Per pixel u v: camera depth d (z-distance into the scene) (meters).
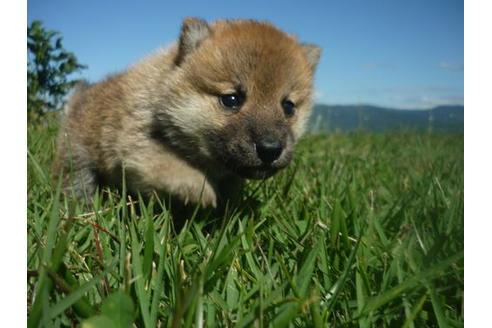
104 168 0.26
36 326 0.13
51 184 0.25
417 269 0.17
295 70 0.24
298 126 0.25
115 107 0.26
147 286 0.16
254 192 0.27
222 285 0.16
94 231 0.18
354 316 0.15
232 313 0.15
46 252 0.15
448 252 0.18
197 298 0.14
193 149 0.24
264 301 0.14
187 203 0.24
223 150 0.23
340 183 0.29
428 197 0.26
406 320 0.14
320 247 0.18
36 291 0.15
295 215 0.23
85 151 0.27
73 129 0.28
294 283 0.15
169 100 0.24
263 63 0.23
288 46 0.24
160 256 0.16
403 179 0.32
